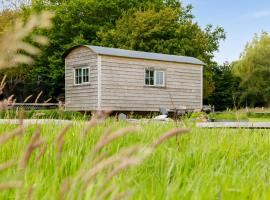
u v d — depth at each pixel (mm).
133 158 970
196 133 4660
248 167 3225
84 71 23969
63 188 1179
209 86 40562
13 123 4512
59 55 35656
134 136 4188
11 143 3080
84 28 37812
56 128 4383
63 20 37000
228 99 49062
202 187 2152
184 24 39125
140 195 1896
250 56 49219
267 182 2818
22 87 34875
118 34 36938
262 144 4785
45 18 905
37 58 33062
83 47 23859
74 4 37938
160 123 5625
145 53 25109
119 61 23531
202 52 39719
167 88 25469
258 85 48438
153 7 40375
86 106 23641
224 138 4477
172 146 3957
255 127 7707
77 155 2965
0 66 860
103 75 22922
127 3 41062
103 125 4629
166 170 2773
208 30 44094
